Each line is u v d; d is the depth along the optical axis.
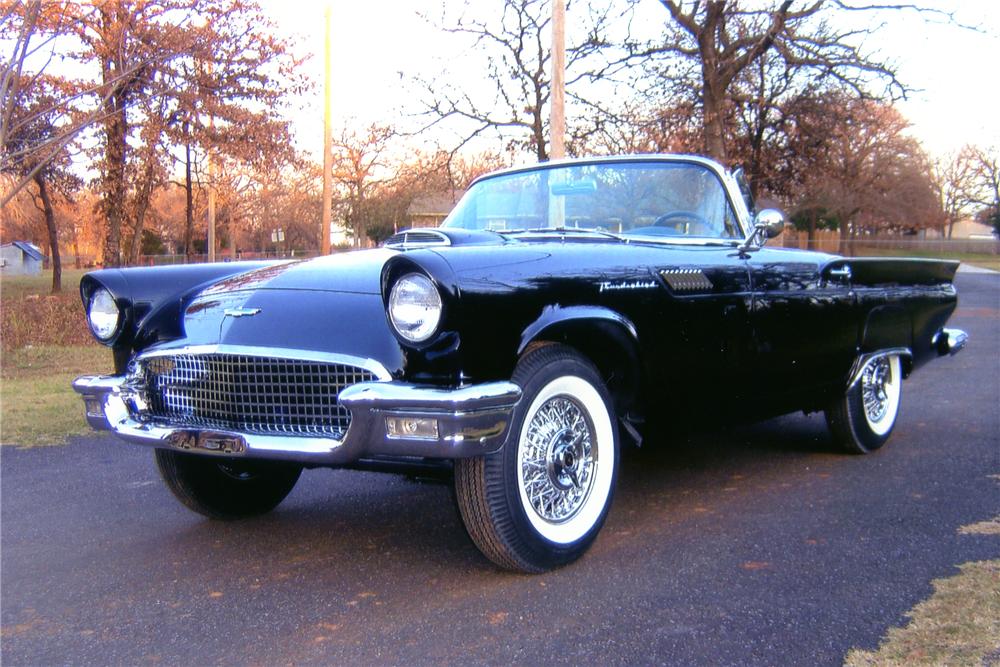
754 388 4.04
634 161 4.41
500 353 2.84
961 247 59.78
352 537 3.75
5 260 59.16
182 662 2.60
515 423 2.92
